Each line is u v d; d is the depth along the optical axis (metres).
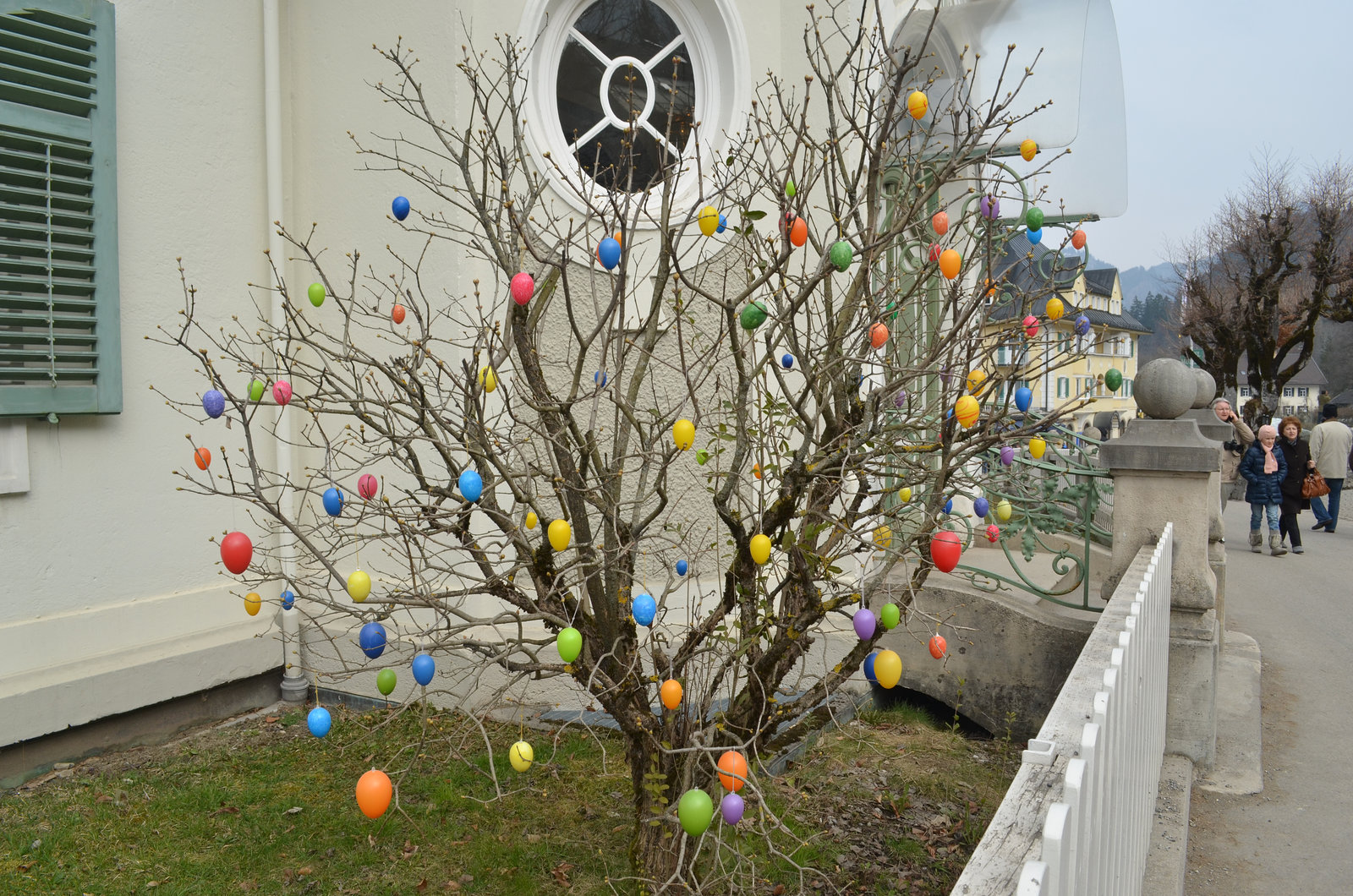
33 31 4.09
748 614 2.93
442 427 2.61
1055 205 6.91
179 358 4.77
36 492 4.19
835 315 3.61
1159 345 41.34
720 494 2.68
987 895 1.33
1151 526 4.43
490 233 2.69
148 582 4.64
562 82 5.06
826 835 3.81
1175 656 4.45
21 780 4.12
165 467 4.71
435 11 4.67
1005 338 3.01
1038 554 6.76
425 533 2.56
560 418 2.76
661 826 2.87
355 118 5.00
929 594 5.32
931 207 4.30
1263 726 5.27
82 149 4.21
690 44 5.28
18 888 3.22
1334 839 3.87
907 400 3.20
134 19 4.53
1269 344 30.77
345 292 5.10
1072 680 2.35
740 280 5.11
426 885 3.30
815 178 3.11
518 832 3.64
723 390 4.78
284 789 4.02
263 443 5.16
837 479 2.84
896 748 4.81
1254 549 11.93
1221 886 3.52
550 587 2.68
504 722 4.50
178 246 4.75
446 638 2.52
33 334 4.06
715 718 2.96
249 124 5.11
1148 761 3.18
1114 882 2.01
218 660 4.87
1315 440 14.02
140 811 3.81
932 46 6.29
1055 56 6.25
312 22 5.12
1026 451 5.09
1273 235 29.59
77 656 4.30
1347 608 8.33
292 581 2.50
